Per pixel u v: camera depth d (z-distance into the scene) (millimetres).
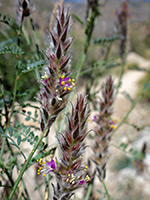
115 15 258
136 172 520
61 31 100
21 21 142
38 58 167
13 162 147
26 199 147
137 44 1787
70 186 103
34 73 167
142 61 1698
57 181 105
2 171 134
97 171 169
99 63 227
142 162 500
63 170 102
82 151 103
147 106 939
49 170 104
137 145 695
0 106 151
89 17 192
